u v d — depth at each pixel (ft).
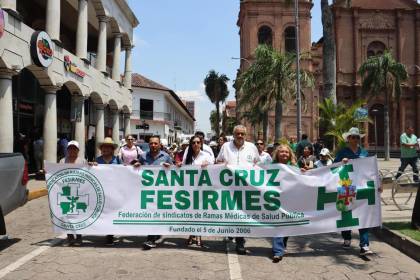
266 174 20.97
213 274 17.40
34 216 30.66
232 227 20.94
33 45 46.14
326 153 30.27
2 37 40.04
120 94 86.94
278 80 82.74
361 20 155.53
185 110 225.35
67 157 22.81
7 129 42.45
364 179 21.13
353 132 21.79
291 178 20.85
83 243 22.40
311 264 18.99
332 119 49.26
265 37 148.56
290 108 143.95
